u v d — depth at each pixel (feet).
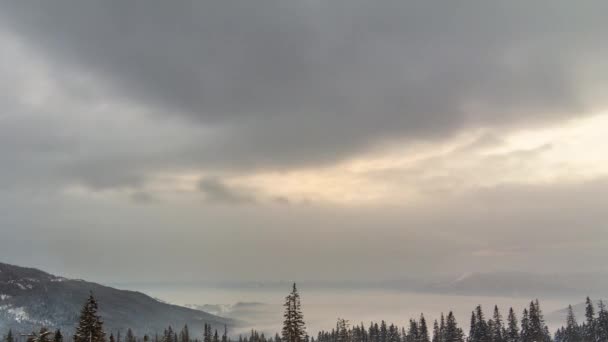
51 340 226.17
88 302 217.97
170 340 552.82
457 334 456.04
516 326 440.86
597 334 449.06
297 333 235.20
